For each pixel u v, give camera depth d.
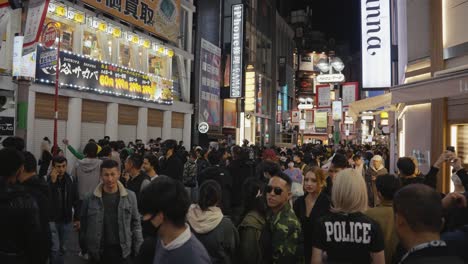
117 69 19.44
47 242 3.94
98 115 18.80
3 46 13.33
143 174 6.54
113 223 4.90
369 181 8.66
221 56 34.44
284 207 4.25
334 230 3.19
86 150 6.66
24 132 11.05
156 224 2.31
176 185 2.34
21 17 13.89
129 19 20.16
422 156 11.83
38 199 4.26
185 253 2.24
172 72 26.27
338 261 3.17
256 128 45.16
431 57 11.16
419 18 12.16
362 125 57.75
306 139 64.00
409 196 2.17
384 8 15.26
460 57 10.19
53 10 15.59
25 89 11.19
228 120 36.78
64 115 16.72
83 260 6.98
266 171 6.62
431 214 2.10
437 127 10.75
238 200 9.15
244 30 33.50
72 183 6.59
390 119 19.28
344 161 6.44
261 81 47.22
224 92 33.69
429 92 8.44
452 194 3.54
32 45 11.23
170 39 24.38
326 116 44.31
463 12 10.11
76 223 6.52
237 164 9.36
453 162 4.75
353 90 28.64
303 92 82.69
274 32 52.69
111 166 4.87
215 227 3.95
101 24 18.23
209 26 34.41
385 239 3.78
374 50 15.38
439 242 2.02
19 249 3.43
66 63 16.16
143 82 21.66
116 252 4.89
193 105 28.00
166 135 24.58
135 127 21.78
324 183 5.04
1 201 3.39
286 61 58.94
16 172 3.64
